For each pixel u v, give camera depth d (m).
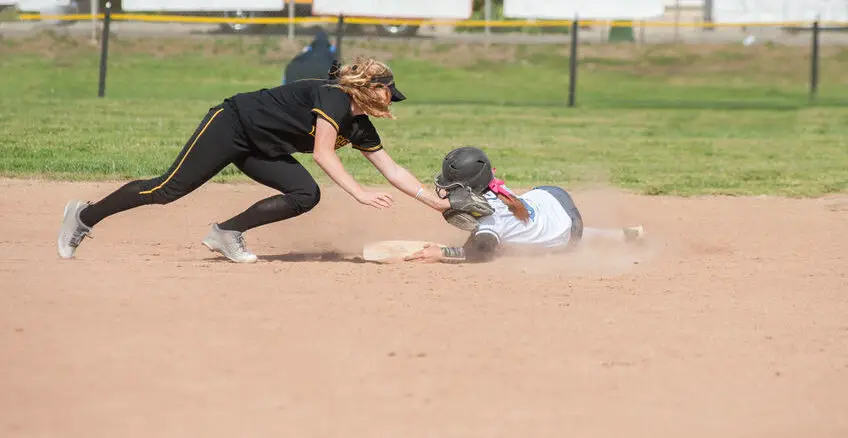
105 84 52.78
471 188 16.41
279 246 19.28
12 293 13.38
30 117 39.91
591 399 9.90
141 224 21.12
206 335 11.63
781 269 16.62
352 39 67.94
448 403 9.68
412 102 51.47
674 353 11.45
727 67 65.81
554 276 15.42
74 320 12.11
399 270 15.65
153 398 9.61
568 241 17.33
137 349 11.04
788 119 46.59
